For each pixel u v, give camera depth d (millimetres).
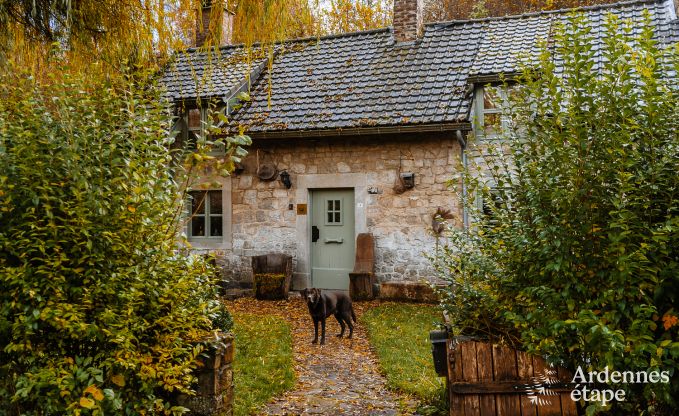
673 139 3207
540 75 3785
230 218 11516
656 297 3141
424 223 10305
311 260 11219
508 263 3828
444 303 4375
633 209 3236
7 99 3484
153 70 4512
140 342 3643
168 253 3727
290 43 13562
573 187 3330
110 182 3377
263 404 5012
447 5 21031
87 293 3201
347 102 10914
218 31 5301
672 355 3066
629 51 3402
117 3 5086
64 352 3338
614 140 3178
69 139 3320
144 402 3498
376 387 5594
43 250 3119
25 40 4801
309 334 7992
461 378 3773
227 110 11242
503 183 3885
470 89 10117
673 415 3273
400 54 12031
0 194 3117
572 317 3338
